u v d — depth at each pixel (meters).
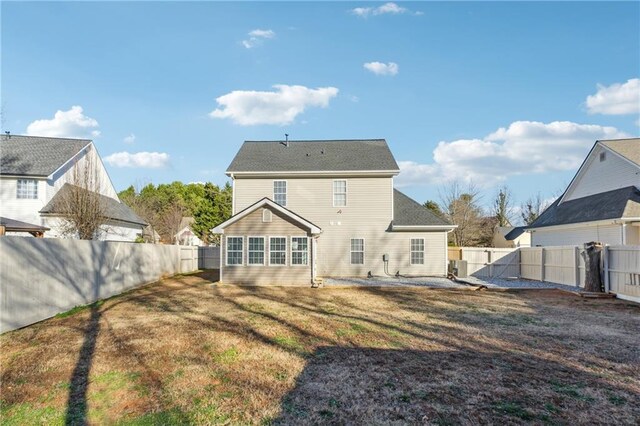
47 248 9.41
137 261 15.98
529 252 19.31
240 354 6.32
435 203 45.81
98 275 12.27
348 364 5.79
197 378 5.21
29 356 6.20
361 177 20.38
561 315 9.78
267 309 10.59
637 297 11.75
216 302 11.82
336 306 11.13
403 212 20.98
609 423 3.89
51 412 4.19
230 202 40.44
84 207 20.22
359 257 20.16
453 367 5.63
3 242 7.80
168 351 6.47
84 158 24.75
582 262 15.05
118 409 4.25
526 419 3.97
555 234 21.86
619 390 4.76
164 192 54.75
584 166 21.56
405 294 13.84
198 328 8.20
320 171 20.16
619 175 18.83
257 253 16.94
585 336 7.54
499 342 7.09
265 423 3.91
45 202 21.86
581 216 18.92
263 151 22.77
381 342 7.09
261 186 20.70
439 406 4.28
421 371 5.46
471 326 8.46
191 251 24.38
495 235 44.59
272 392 4.72
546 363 5.84
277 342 7.08
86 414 4.14
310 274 16.66
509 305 11.37
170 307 10.88
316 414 4.11
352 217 20.28
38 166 22.33
